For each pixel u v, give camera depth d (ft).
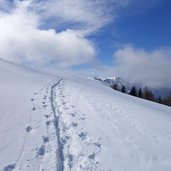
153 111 64.39
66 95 59.21
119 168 21.40
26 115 31.42
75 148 23.95
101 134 30.01
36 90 55.93
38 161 19.44
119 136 30.68
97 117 39.55
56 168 18.78
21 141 22.59
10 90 49.24
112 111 47.98
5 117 28.73
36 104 39.34
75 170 19.44
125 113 48.60
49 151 21.70
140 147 27.91
